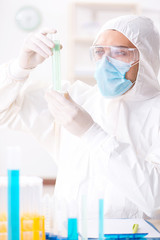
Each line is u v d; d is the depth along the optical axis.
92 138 1.54
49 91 1.57
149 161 1.66
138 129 1.86
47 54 1.64
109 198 1.81
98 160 1.54
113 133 1.88
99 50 1.86
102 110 1.96
